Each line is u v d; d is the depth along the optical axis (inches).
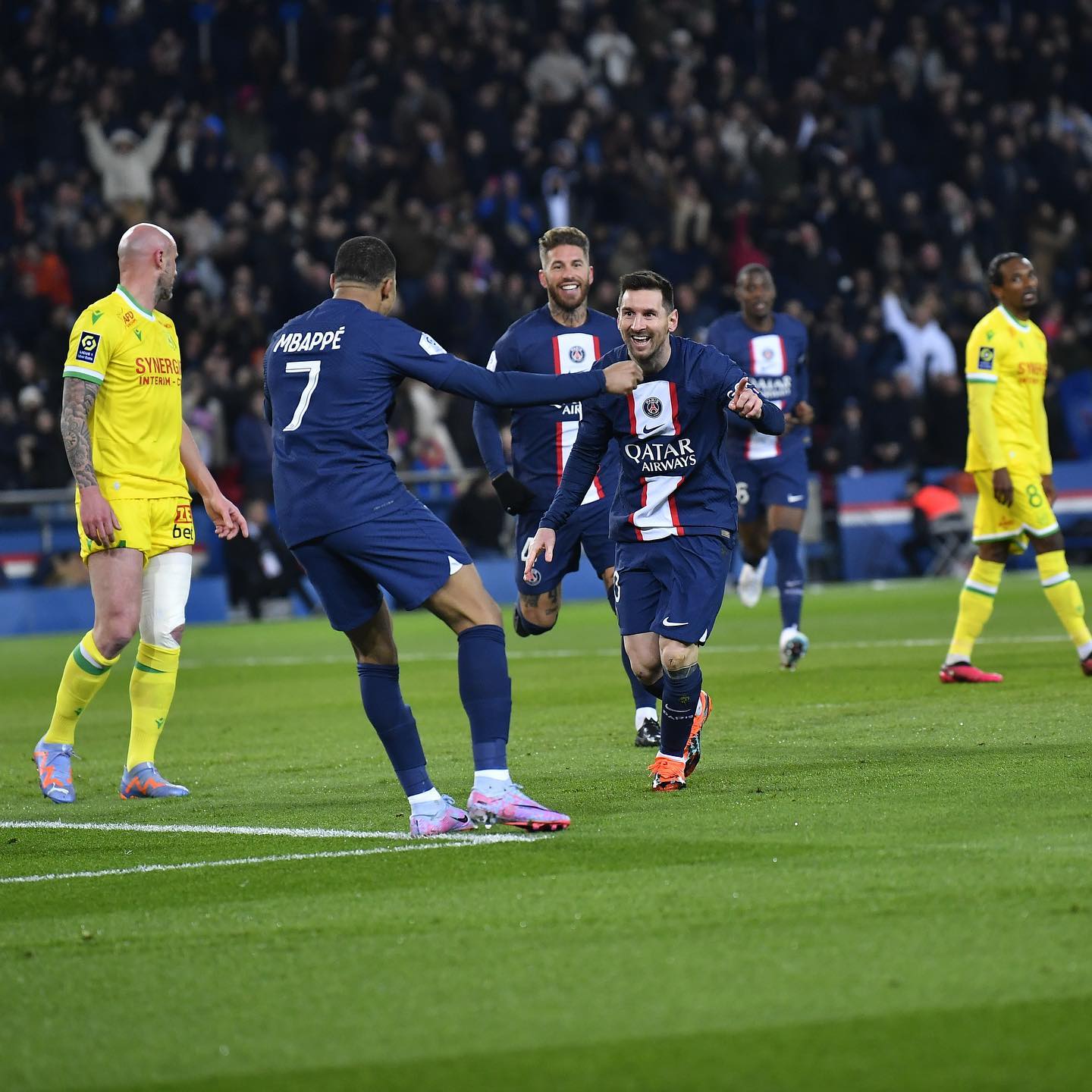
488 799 807.1
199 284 3046.3
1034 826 758.5
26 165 3186.5
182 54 3331.7
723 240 3469.5
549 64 3582.7
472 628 820.6
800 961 554.3
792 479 1612.9
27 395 2792.8
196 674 1865.2
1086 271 3713.1
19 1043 506.3
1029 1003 502.6
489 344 3043.8
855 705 1275.8
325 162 3316.9
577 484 944.3
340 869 737.0
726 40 3900.1
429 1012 518.6
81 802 1009.5
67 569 2790.4
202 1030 512.4
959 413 3245.6
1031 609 2240.4
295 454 815.1
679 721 921.5
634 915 625.0
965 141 3814.0
